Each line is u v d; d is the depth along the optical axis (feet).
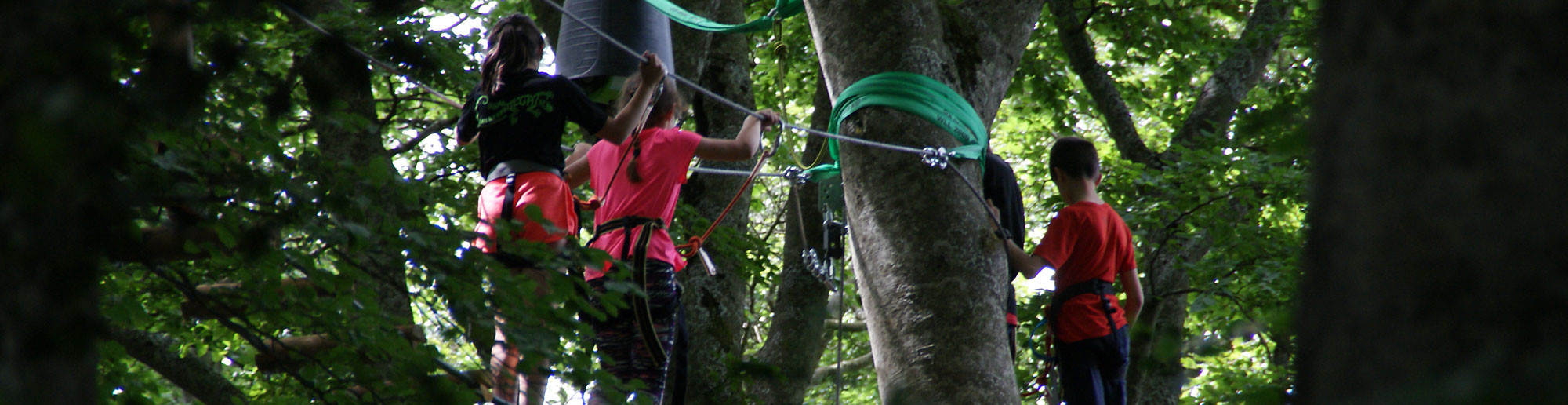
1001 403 13.57
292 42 14.55
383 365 11.02
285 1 6.10
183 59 5.00
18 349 3.87
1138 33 36.52
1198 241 27.02
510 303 10.53
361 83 6.39
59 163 3.80
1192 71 37.76
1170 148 27.81
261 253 8.75
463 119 12.76
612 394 11.25
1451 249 2.64
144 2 4.92
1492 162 2.60
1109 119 33.32
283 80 7.25
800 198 24.06
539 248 10.52
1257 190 24.73
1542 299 2.52
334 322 10.75
